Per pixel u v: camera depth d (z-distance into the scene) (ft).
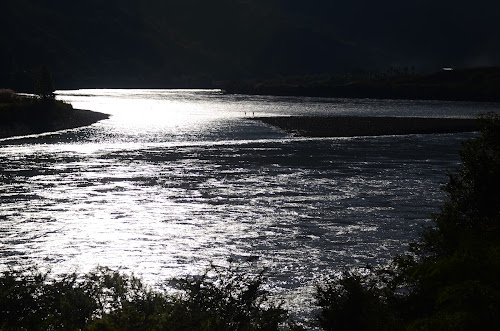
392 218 130.21
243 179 183.93
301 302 78.69
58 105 378.32
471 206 70.59
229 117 437.17
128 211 138.82
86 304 46.65
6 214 134.00
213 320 42.91
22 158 225.35
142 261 99.66
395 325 42.73
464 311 37.37
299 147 267.80
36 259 100.12
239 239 113.70
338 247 107.34
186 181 180.24
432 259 55.11
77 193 160.35
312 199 151.94
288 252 104.42
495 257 45.09
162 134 315.58
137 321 41.91
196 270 94.73
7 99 380.99
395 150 258.98
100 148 258.16
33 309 46.01
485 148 73.87
